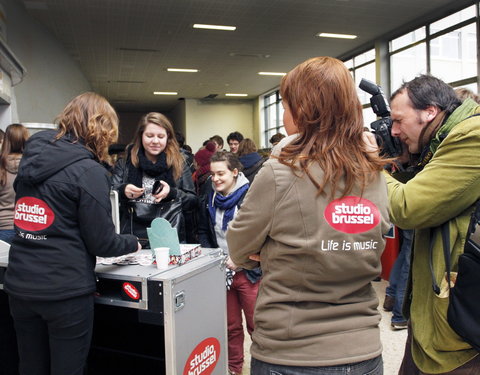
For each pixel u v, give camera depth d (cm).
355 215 90
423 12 799
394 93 131
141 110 2075
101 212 131
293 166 89
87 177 130
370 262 92
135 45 977
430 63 832
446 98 121
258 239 93
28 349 140
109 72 1251
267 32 901
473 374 109
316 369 87
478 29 721
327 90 90
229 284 200
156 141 198
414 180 112
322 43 992
